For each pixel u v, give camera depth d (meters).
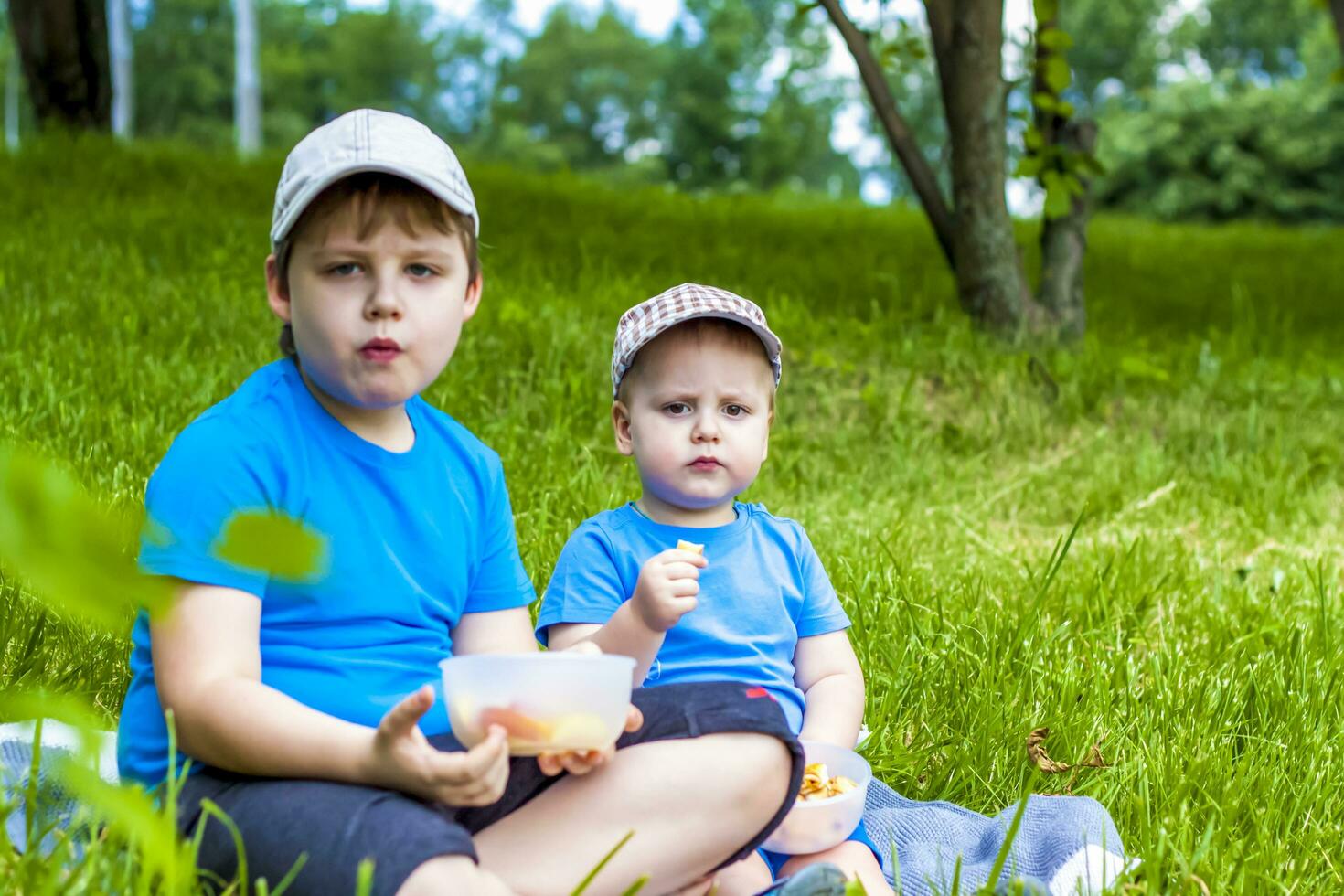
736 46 54.69
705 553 2.37
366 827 1.44
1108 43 45.12
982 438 5.26
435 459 2.00
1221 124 34.50
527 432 4.51
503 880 1.63
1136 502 4.70
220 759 1.61
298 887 1.45
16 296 5.29
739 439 2.36
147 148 10.67
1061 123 6.25
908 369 5.72
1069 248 6.31
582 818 1.65
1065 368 5.75
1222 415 5.71
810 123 55.12
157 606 0.48
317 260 1.73
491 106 71.94
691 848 1.68
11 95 49.62
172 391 4.28
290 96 61.31
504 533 2.13
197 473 1.72
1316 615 3.27
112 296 5.38
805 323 6.14
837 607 2.46
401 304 1.73
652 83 70.56
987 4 5.98
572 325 5.50
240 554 0.47
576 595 2.33
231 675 1.62
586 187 13.11
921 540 4.07
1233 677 2.81
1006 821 2.13
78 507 0.46
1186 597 3.55
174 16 58.53
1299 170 34.25
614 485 3.98
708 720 1.71
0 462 0.45
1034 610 3.01
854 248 9.81
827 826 1.94
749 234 10.05
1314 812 2.28
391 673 1.84
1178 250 12.88
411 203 1.73
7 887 1.39
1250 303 8.41
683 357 2.34
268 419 1.82
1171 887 1.87
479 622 2.09
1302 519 4.66
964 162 6.13
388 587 1.87
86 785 0.73
